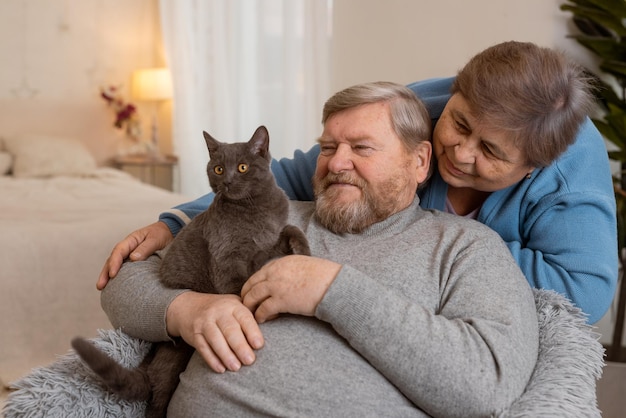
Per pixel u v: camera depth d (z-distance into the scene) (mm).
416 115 1280
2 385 2184
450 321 1010
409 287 1134
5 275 2240
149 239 1369
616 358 2188
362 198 1244
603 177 1323
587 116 1270
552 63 1158
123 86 5133
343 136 1246
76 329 2328
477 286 1090
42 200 3008
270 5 3666
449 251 1176
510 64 1144
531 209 1312
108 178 4062
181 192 4770
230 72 4055
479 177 1248
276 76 3691
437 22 2674
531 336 1062
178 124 4766
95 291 2365
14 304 2238
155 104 5309
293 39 3250
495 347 977
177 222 1447
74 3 4828
